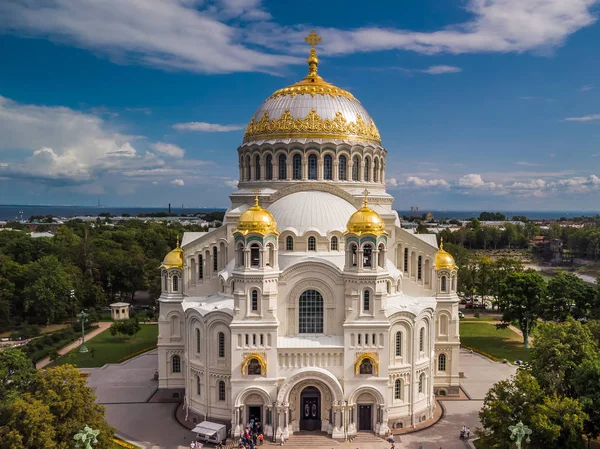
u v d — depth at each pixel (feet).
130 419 268.82
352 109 326.24
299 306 258.16
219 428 241.14
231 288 282.36
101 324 482.69
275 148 311.68
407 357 259.19
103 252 587.27
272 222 253.44
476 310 532.73
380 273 246.47
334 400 242.58
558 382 227.81
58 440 198.29
